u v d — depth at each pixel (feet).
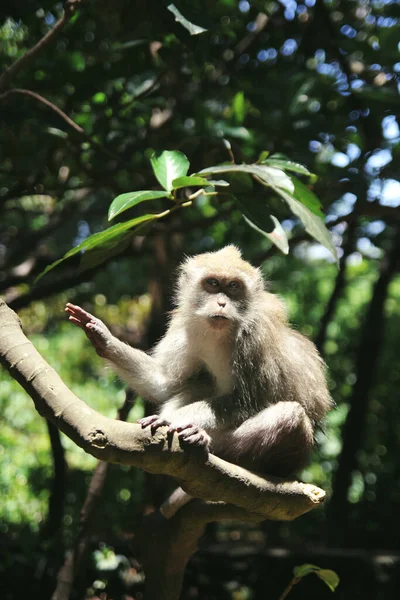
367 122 27.09
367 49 26.50
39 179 25.50
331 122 25.66
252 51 29.63
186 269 19.60
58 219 35.73
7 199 25.80
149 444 11.88
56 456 30.71
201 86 28.19
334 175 25.54
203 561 29.40
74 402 11.63
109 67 25.08
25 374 11.77
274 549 30.48
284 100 25.17
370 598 29.43
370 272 55.21
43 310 58.13
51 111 23.08
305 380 18.51
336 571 29.76
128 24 19.52
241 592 31.50
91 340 17.22
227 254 19.77
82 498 34.96
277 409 16.51
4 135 25.84
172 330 19.49
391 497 36.86
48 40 17.94
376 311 37.47
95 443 11.43
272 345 18.22
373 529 35.01
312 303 51.31
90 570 27.53
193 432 12.66
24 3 21.75
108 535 32.12
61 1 24.39
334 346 49.03
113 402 48.67
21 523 35.01
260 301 18.75
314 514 38.50
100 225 53.21
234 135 23.48
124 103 25.25
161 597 18.08
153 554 17.90
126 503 36.17
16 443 45.52
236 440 16.69
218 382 18.85
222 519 16.74
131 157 26.61
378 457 42.80
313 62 30.66
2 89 18.62
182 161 15.26
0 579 27.17
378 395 44.78
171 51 22.91
